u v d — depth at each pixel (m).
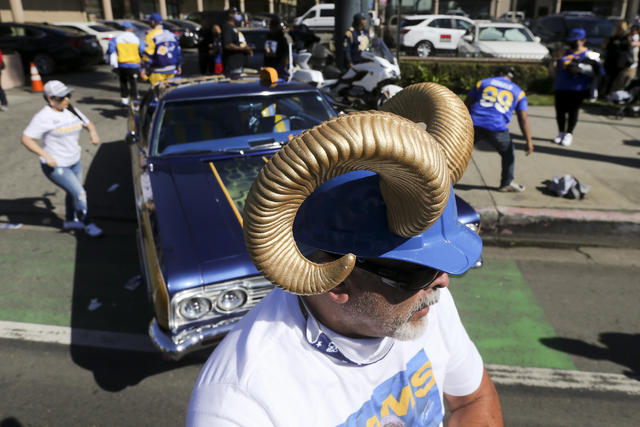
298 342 0.92
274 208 0.65
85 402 2.83
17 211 5.63
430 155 0.65
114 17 31.62
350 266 0.68
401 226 0.77
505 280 4.18
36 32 15.00
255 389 0.85
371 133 0.62
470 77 11.52
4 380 3.00
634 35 9.98
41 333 3.46
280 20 10.20
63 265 4.41
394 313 0.90
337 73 10.45
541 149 7.22
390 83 9.41
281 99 4.30
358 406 0.97
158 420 2.71
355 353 0.94
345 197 0.82
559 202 5.23
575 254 4.67
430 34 17.56
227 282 2.50
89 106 10.61
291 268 0.68
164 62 9.16
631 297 3.90
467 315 3.68
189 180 3.32
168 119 4.03
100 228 5.21
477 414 1.23
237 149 3.80
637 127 8.61
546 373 3.06
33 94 12.25
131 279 4.11
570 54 7.12
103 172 6.72
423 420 1.08
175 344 2.48
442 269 0.85
